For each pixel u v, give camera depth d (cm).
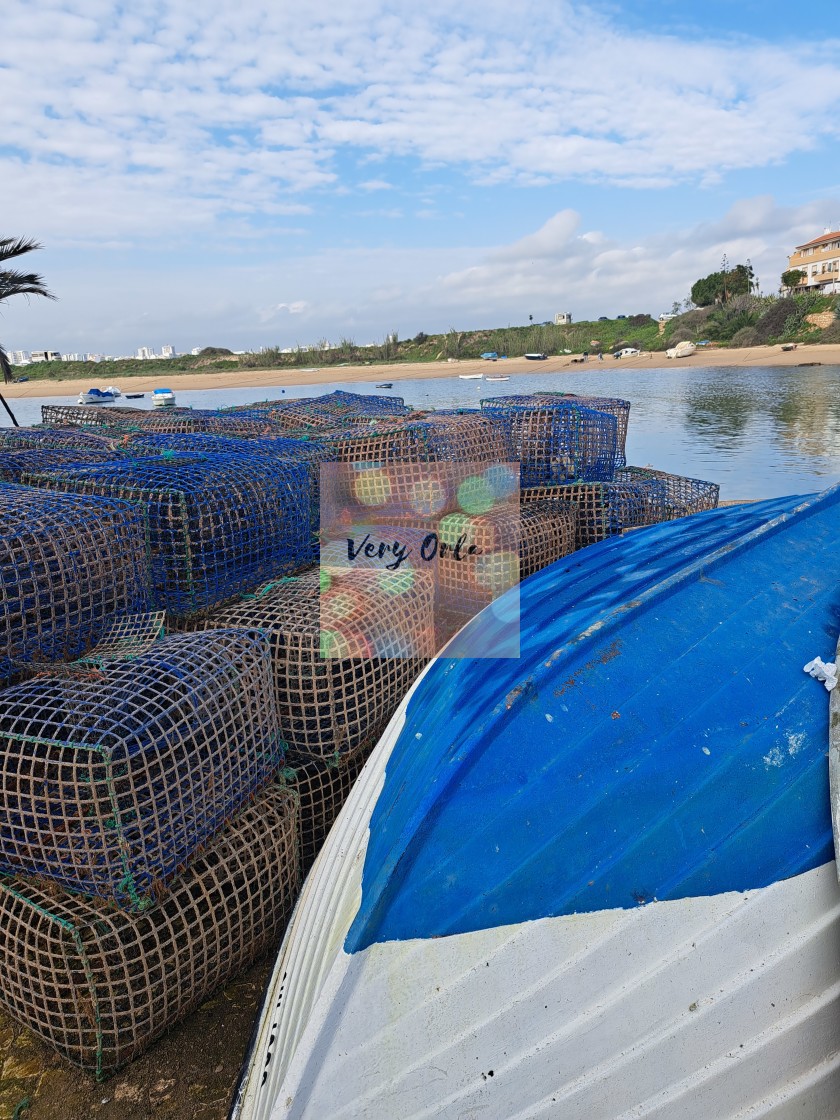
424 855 220
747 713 249
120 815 265
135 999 273
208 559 408
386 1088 188
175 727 282
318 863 291
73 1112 266
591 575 389
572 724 248
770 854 212
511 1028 192
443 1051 190
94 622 363
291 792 339
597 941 199
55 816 267
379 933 206
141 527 394
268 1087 209
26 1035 299
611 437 646
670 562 375
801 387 3347
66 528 354
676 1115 187
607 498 583
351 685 362
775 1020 194
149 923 277
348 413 805
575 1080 188
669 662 272
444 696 303
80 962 271
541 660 286
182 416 796
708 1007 193
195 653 320
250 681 323
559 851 214
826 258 8450
